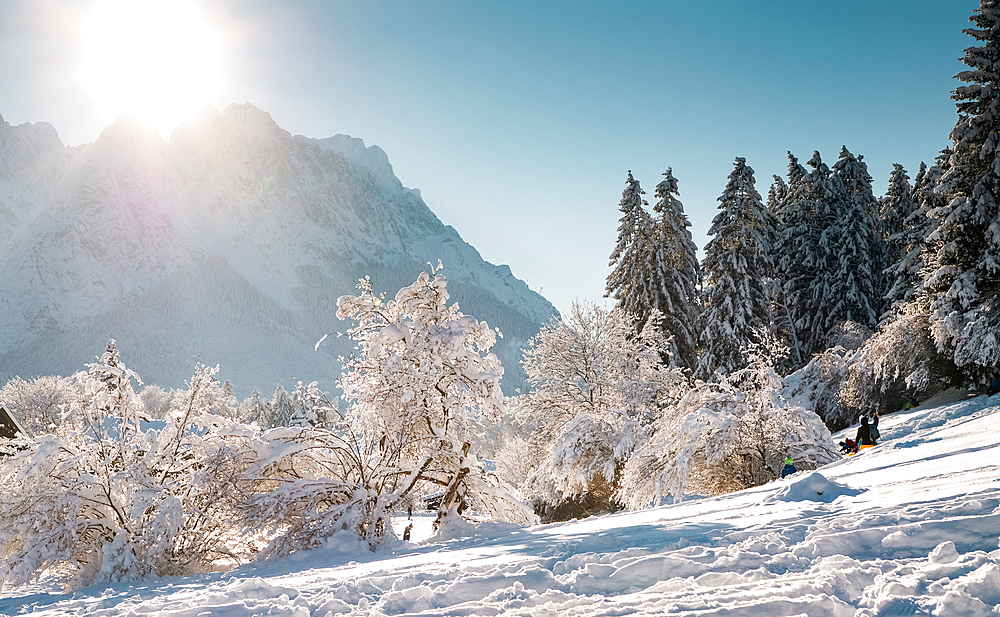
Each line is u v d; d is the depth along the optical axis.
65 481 13.46
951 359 24.20
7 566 12.38
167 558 13.28
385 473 15.52
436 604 4.92
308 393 15.74
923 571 4.19
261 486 14.93
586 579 5.07
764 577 4.63
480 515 17.16
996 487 6.37
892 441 17.16
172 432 14.77
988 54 23.62
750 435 18.50
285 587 6.39
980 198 22.61
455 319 17.03
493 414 16.89
